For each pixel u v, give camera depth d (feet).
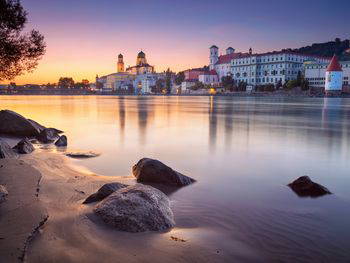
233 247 20.84
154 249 20.04
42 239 20.49
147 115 157.79
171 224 24.06
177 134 85.61
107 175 40.19
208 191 34.19
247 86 619.67
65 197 29.37
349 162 51.19
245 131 93.97
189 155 56.29
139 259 18.75
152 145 66.95
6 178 32.60
